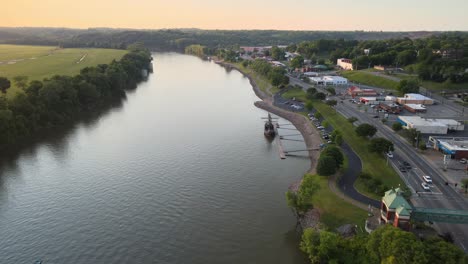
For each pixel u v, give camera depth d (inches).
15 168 6579.7
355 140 7357.3
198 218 4874.5
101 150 7416.3
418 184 5408.5
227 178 6097.4
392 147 6323.8
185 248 4249.5
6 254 4200.3
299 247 4229.8
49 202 5354.3
